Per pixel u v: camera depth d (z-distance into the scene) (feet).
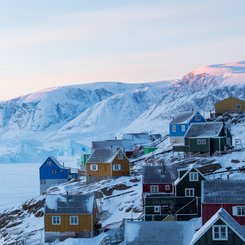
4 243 422.82
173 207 365.81
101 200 467.93
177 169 425.69
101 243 331.16
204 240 238.48
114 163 559.38
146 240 266.98
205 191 319.47
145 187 416.87
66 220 386.52
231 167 478.59
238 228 241.55
